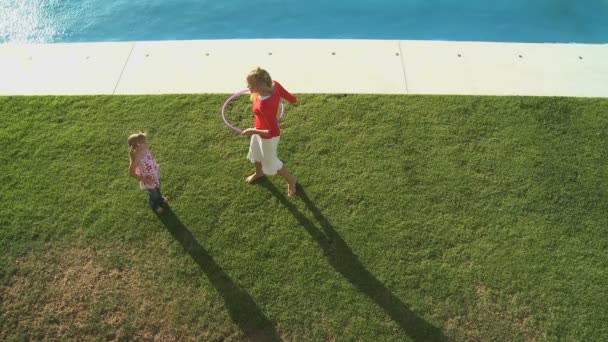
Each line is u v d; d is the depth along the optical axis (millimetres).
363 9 8805
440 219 4898
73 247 4688
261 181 5254
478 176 5281
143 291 4391
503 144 5617
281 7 8883
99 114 5980
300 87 6355
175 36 8312
